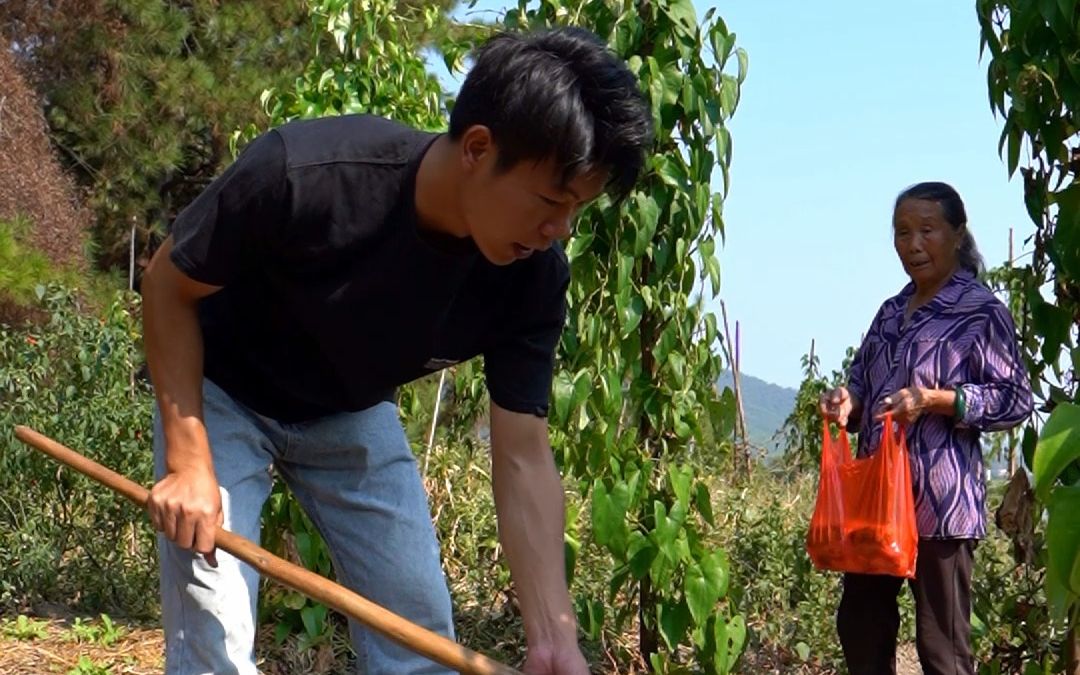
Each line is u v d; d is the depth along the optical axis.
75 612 6.07
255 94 15.20
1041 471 1.88
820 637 5.71
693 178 4.81
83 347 6.38
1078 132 4.17
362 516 3.06
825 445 4.49
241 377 2.91
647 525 4.91
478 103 2.41
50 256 11.69
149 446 6.25
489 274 2.75
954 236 4.55
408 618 3.09
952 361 4.40
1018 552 4.61
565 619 2.88
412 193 2.58
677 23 4.79
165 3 16.11
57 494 6.29
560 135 2.31
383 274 2.65
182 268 2.62
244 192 2.57
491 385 2.94
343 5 5.70
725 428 5.02
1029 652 4.73
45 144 12.84
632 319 4.78
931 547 4.36
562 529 2.95
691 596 4.79
